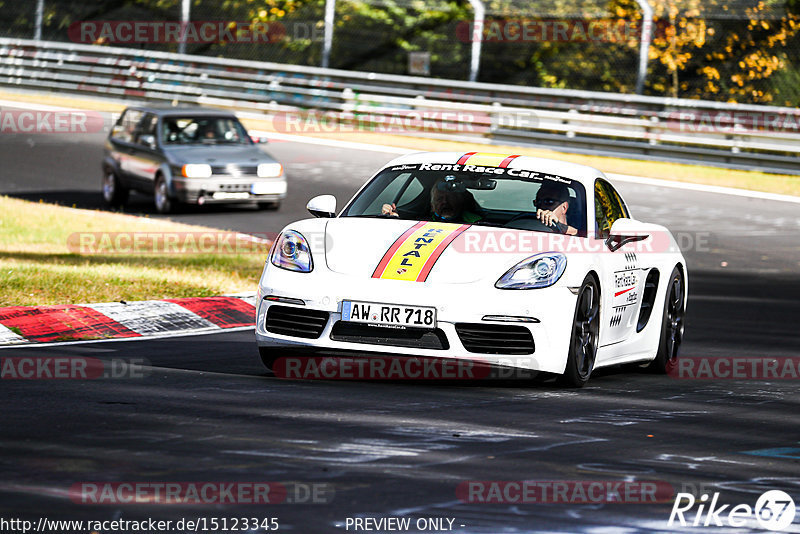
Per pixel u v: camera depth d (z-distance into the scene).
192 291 38.81
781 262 56.19
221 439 19.30
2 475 16.56
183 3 113.50
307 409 22.19
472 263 25.27
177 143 66.12
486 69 113.56
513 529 15.03
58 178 78.12
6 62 118.19
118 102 111.88
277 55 122.19
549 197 28.22
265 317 25.86
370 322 24.64
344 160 85.94
